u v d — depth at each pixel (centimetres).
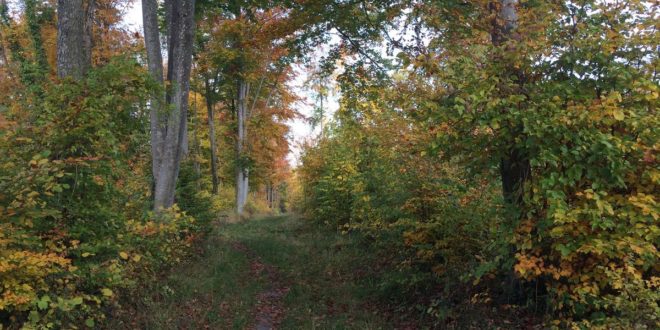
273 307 767
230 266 995
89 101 486
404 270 761
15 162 461
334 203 1557
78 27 665
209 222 1270
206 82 2525
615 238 400
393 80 1071
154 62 1034
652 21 421
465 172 581
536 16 475
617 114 392
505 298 573
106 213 529
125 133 569
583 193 418
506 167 539
